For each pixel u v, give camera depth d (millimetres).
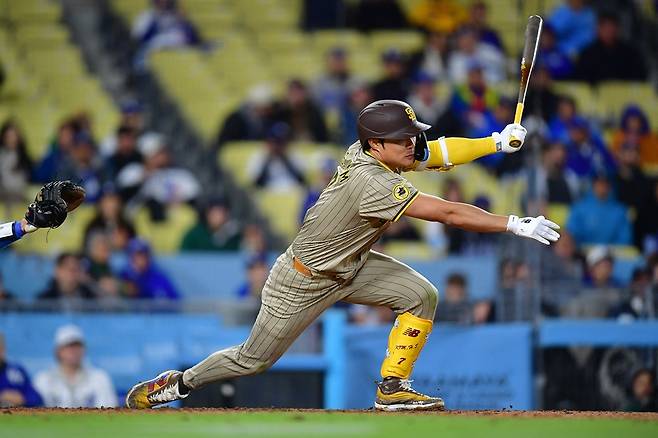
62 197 19297
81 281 34219
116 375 29641
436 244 42062
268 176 45688
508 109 46562
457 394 29844
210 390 29438
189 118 49469
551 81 49500
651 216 44656
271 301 19516
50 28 51250
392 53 47312
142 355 29766
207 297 38281
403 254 41750
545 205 39250
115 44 51281
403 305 19609
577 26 50250
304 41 51906
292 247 19422
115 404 29484
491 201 44375
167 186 44344
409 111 18641
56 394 29156
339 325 29812
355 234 18844
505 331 30125
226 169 46500
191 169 47094
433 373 29812
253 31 52094
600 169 45094
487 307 31109
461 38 49719
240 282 38656
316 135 47000
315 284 19250
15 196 43375
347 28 52281
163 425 15422
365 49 51406
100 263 36000
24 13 51406
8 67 49531
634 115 47969
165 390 20359
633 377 30625
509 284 31141
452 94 46562
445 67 49312
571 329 30328
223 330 30078
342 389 29641
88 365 29500
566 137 44906
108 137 46125
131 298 36031
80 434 14391
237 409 18609
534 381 30078
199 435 14477
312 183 45844
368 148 18922
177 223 44031
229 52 51406
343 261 19094
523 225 17734
